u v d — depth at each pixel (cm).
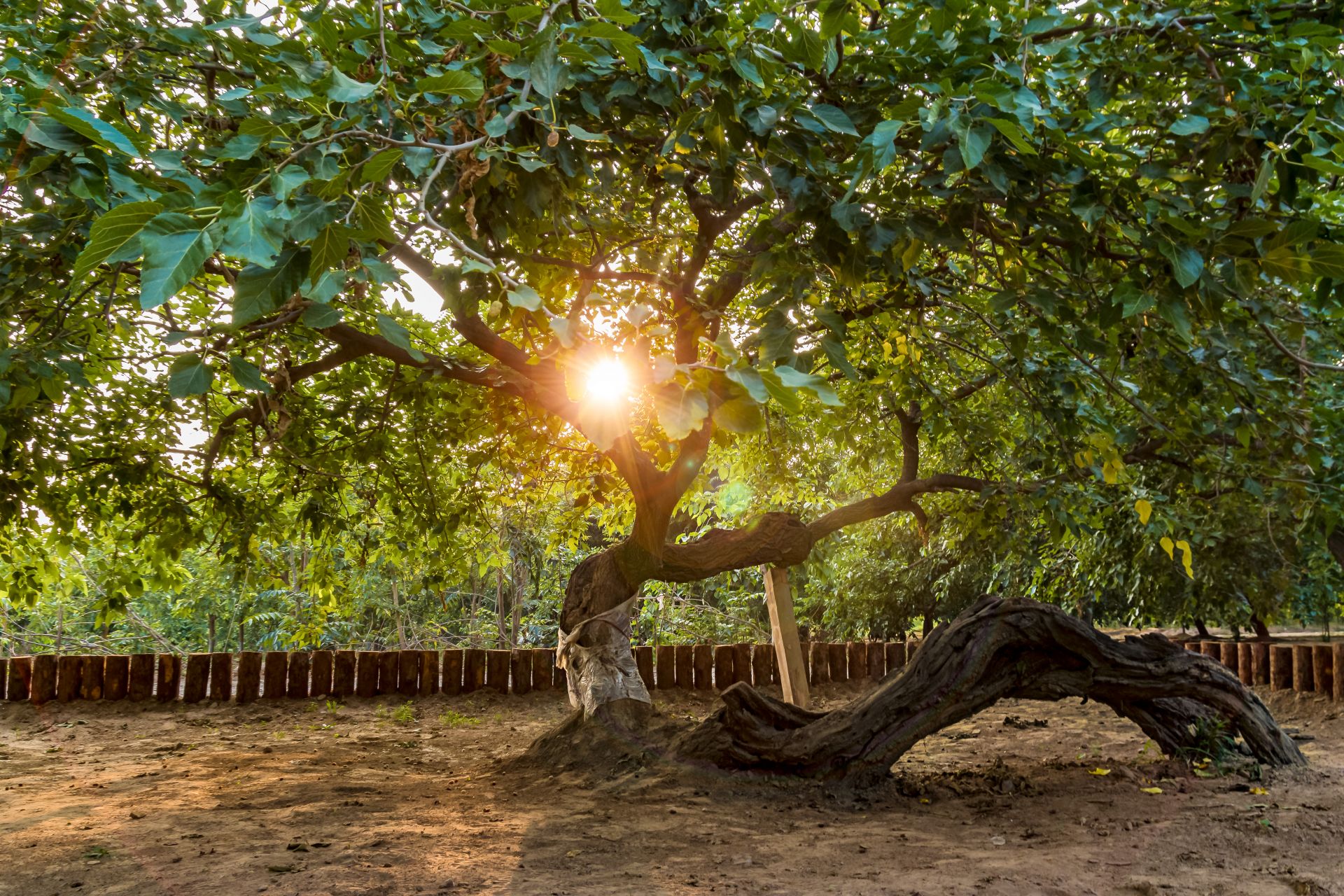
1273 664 1145
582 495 974
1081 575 1384
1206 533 1012
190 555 1706
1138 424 809
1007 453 930
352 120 229
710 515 1202
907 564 2108
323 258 191
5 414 654
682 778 664
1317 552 1124
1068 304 492
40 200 377
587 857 484
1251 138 381
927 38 397
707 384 183
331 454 873
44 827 559
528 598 1912
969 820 573
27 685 1149
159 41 459
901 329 699
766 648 1297
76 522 882
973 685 675
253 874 447
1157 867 456
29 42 400
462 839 522
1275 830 520
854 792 642
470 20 262
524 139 367
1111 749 827
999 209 468
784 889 424
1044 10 448
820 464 1149
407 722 1101
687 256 794
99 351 766
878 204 401
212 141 437
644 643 1542
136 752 891
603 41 332
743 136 376
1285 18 420
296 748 915
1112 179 422
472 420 898
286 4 452
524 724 1091
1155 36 423
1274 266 344
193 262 171
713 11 390
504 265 531
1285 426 567
